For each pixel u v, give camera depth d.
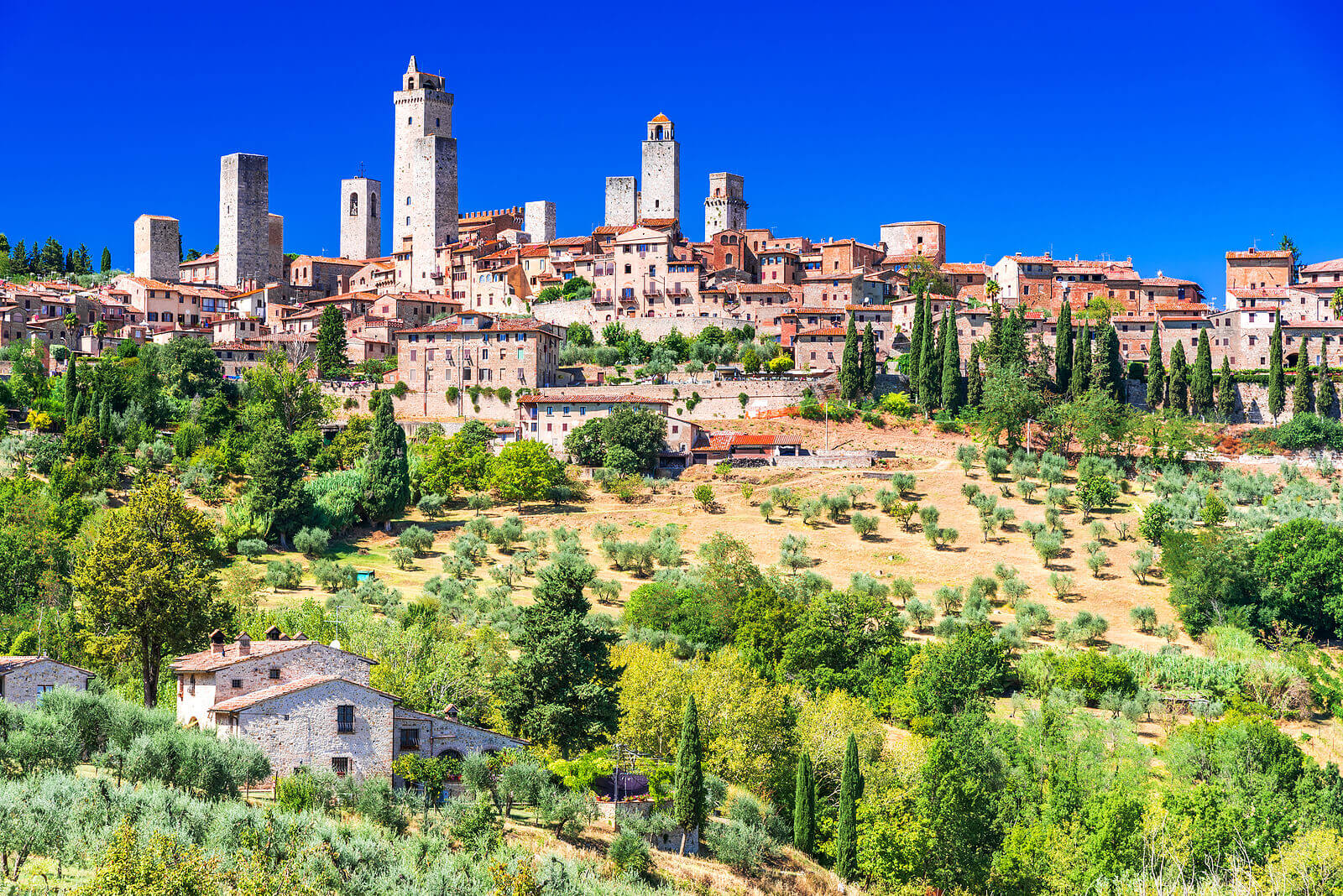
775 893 89.12
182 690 95.56
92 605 107.00
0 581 136.75
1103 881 89.44
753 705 108.12
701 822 92.19
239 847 68.06
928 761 102.56
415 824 81.56
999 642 138.75
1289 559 160.75
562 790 91.81
